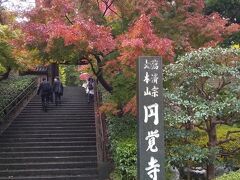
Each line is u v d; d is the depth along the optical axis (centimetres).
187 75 955
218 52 938
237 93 952
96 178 1327
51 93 2083
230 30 1187
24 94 2128
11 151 1509
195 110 919
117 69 1184
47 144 1565
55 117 1923
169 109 941
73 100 2305
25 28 1170
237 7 1463
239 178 708
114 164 1276
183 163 1006
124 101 1226
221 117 965
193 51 985
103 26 1161
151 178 746
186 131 970
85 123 1833
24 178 1299
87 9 1272
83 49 1153
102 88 1881
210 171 980
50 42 1117
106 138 1419
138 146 758
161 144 756
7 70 1789
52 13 1216
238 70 958
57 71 2789
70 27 1080
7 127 1719
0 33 1334
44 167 1392
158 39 1037
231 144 1088
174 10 1230
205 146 1007
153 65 771
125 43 981
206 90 970
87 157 1448
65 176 1326
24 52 1451
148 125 757
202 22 1188
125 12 1242
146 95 764
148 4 1168
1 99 1742
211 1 1466
